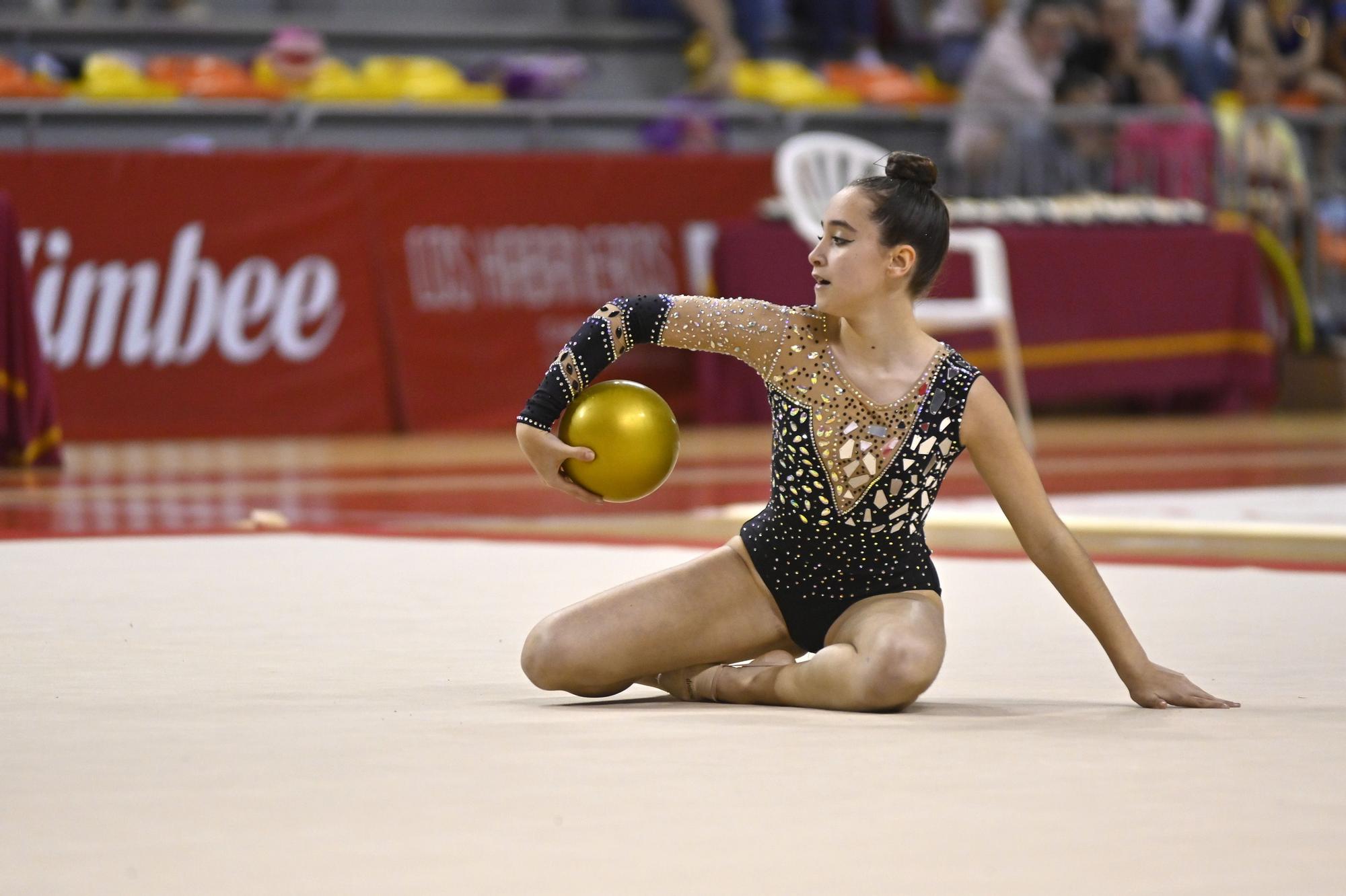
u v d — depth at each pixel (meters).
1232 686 10.21
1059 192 45.59
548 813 6.83
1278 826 6.68
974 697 9.98
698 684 10.05
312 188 38.06
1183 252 43.44
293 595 14.47
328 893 5.75
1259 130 47.12
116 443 35.94
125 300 36.38
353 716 9.09
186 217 36.91
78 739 8.35
